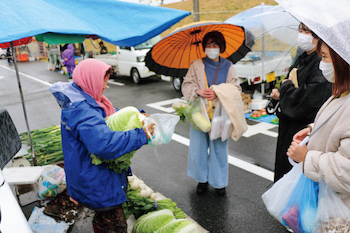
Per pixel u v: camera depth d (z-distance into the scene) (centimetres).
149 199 295
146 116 243
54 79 1406
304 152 167
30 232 134
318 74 245
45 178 310
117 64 1221
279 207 182
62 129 207
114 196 213
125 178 233
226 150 339
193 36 323
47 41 219
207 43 316
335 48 127
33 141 429
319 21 133
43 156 393
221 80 327
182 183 399
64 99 197
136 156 496
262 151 489
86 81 203
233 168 433
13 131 246
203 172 349
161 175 425
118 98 940
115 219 222
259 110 695
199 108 318
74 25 233
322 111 167
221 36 315
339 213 155
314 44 244
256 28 429
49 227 296
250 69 704
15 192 356
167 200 304
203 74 321
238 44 340
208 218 321
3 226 131
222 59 333
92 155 200
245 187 379
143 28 285
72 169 204
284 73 545
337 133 149
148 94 971
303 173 171
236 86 329
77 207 321
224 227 306
